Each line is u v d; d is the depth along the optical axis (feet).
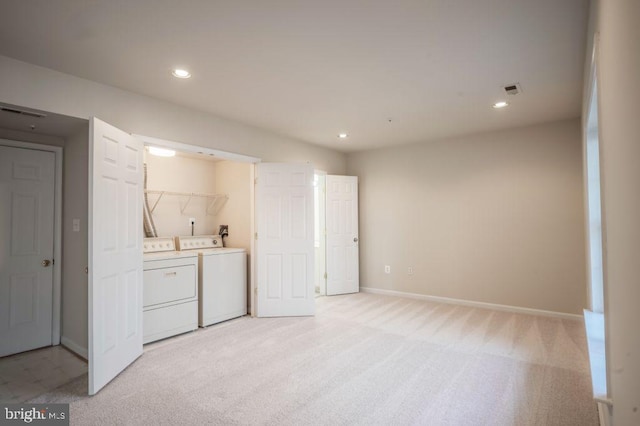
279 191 14.40
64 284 11.25
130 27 7.05
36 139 10.84
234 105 11.68
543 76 9.47
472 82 9.87
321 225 18.37
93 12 6.52
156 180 14.53
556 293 13.69
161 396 7.84
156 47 7.86
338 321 13.48
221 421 6.85
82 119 9.39
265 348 10.69
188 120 11.85
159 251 13.44
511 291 14.66
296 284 14.34
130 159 9.73
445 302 16.34
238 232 15.56
